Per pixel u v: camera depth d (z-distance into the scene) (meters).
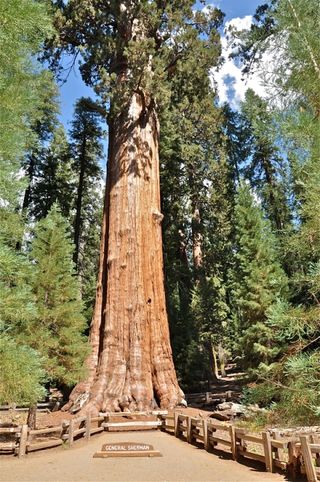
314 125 4.00
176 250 24.61
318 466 5.74
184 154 23.55
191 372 18.67
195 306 23.39
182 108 23.30
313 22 4.45
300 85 4.50
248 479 5.83
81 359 11.62
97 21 16.39
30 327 10.70
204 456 7.72
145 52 13.88
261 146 22.41
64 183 27.19
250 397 3.83
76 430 9.41
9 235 5.43
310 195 3.95
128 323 13.35
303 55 4.40
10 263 4.43
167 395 12.70
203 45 16.03
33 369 4.59
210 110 24.19
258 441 6.63
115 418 11.58
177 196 24.56
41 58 18.03
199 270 24.22
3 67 4.84
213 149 25.44
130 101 15.90
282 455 6.92
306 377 3.42
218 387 20.28
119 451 7.99
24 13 4.28
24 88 5.01
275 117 4.46
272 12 4.85
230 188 25.14
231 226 24.34
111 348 13.11
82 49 16.17
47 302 11.33
